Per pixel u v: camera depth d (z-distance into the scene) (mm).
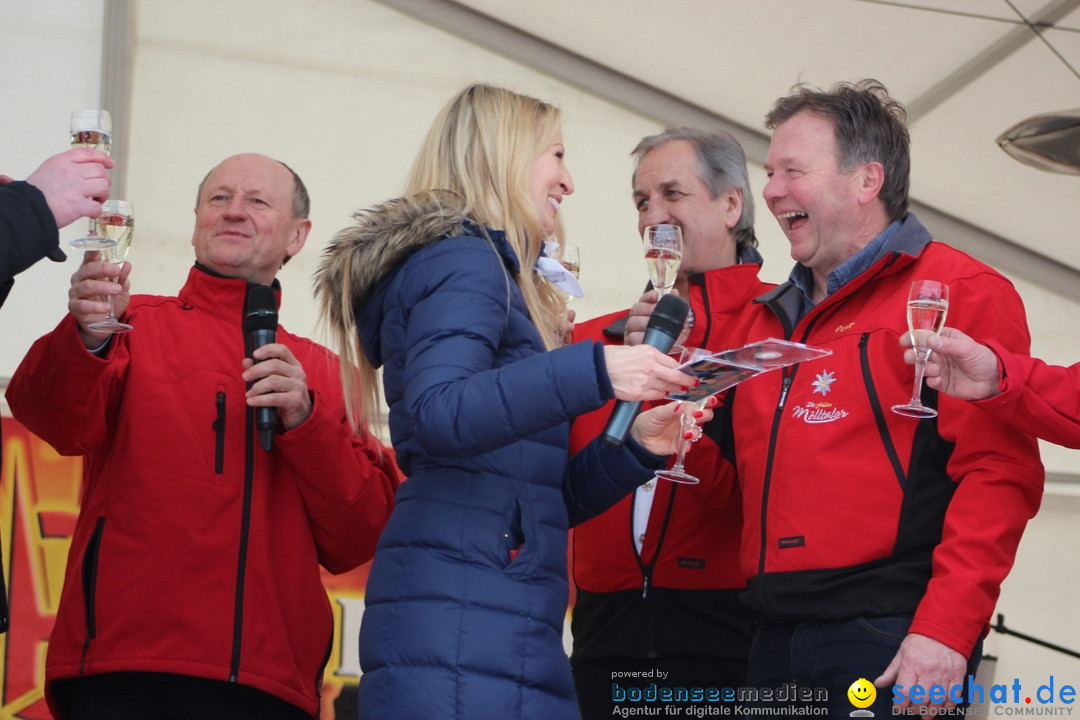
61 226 2975
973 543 3000
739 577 3879
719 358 2414
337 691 5516
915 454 3158
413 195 2912
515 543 2695
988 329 3213
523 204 2910
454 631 2607
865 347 3266
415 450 2773
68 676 3404
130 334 3703
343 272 2844
